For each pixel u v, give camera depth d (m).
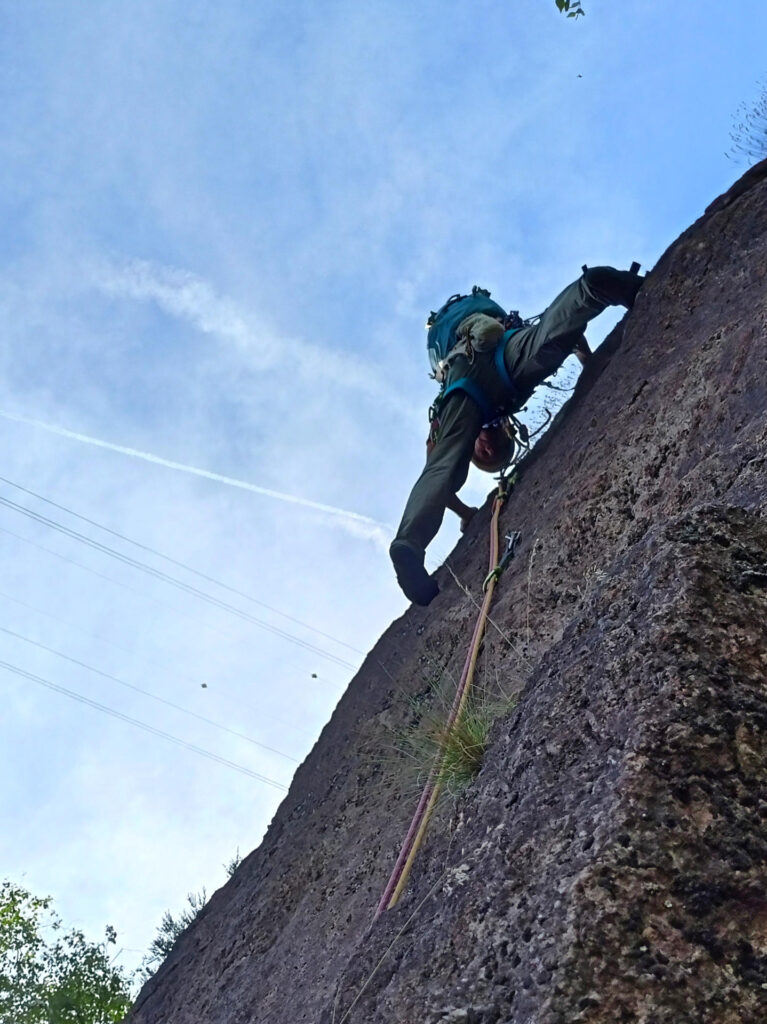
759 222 3.81
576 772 1.59
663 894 1.32
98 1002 17.34
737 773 1.43
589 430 4.12
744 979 1.25
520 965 1.37
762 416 2.67
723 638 1.60
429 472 4.74
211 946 4.57
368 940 1.93
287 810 4.94
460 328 5.07
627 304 4.62
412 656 4.64
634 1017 1.23
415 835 2.81
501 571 4.15
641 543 1.97
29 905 17.67
